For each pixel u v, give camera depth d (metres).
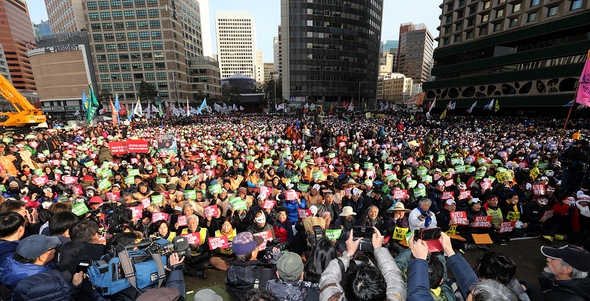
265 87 121.38
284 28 91.88
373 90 110.38
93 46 82.06
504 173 8.61
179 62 88.81
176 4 86.94
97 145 17.53
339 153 14.80
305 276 2.44
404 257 2.62
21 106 22.38
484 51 51.59
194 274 4.50
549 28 40.47
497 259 2.31
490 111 51.91
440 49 60.91
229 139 20.31
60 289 2.00
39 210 6.17
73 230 2.94
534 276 4.68
